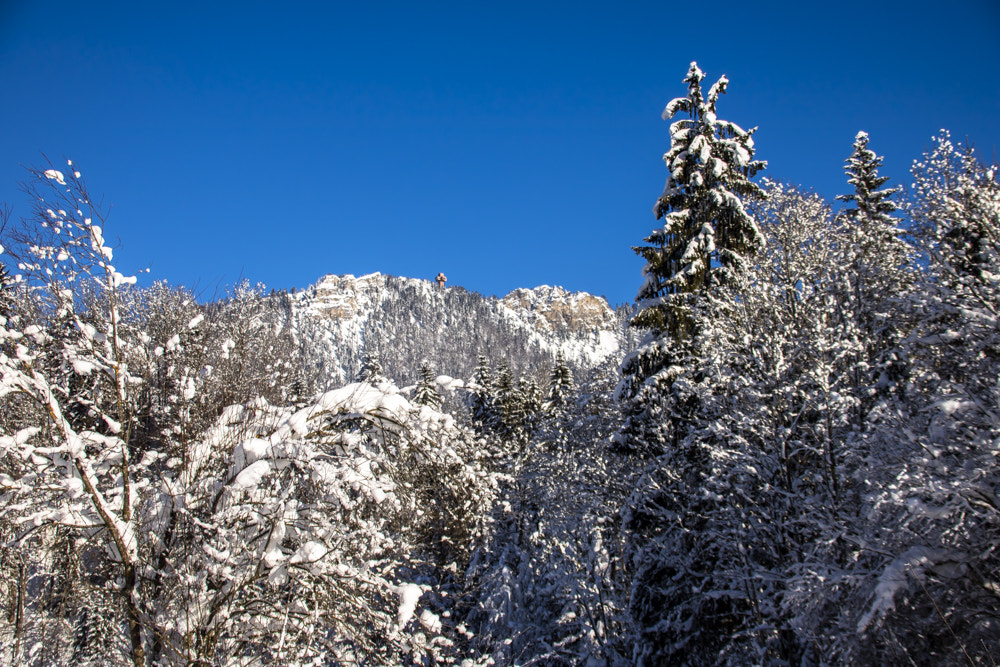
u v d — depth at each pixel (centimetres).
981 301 828
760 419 1038
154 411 776
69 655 675
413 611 638
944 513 650
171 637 617
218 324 1129
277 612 643
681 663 1174
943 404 713
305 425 696
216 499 661
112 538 620
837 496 955
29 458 612
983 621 654
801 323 1131
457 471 776
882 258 1209
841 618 731
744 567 999
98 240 618
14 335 584
